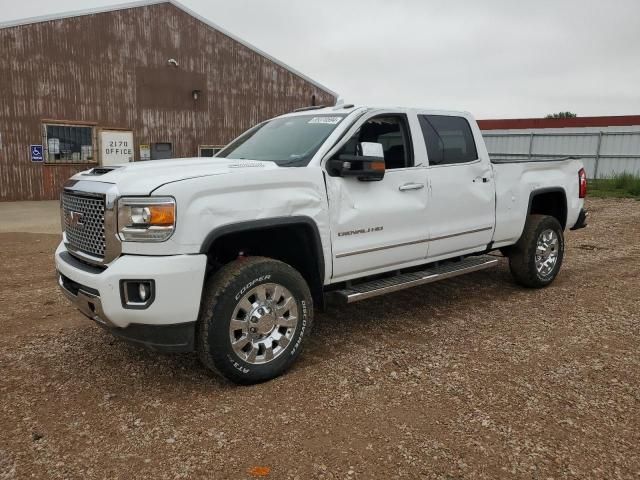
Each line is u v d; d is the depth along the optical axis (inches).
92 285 137.3
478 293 245.3
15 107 677.3
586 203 624.1
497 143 1090.1
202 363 162.9
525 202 237.5
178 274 132.8
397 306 226.1
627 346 178.4
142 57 777.6
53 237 406.6
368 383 150.9
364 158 164.7
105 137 754.8
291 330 156.3
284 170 154.3
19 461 114.0
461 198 207.5
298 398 142.3
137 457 115.6
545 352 173.2
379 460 113.8
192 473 109.8
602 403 138.6
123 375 157.9
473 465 112.0
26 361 167.9
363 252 175.5
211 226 138.5
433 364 164.1
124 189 135.3
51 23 690.8
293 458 114.7
